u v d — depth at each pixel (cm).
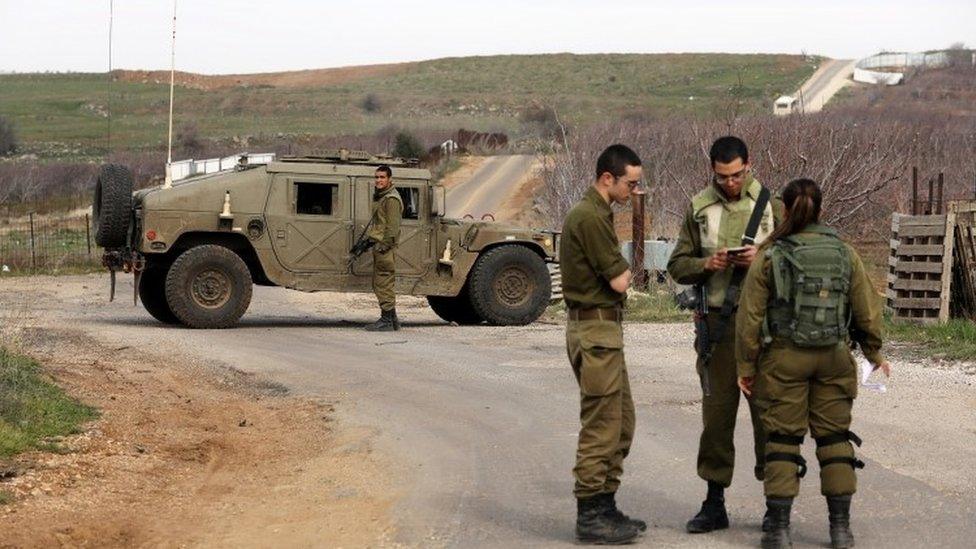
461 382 1191
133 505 763
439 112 14125
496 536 681
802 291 625
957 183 3250
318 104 14262
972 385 1109
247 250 1692
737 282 674
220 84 16312
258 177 1669
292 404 1106
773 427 639
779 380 634
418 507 745
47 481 792
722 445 679
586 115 10144
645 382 1170
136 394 1134
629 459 852
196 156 7050
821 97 10244
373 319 1847
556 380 1197
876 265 2469
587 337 661
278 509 759
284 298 2198
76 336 1511
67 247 3189
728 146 675
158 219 1634
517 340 1523
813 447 873
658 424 972
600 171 662
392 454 893
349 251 1691
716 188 687
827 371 633
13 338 1254
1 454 838
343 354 1385
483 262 1738
